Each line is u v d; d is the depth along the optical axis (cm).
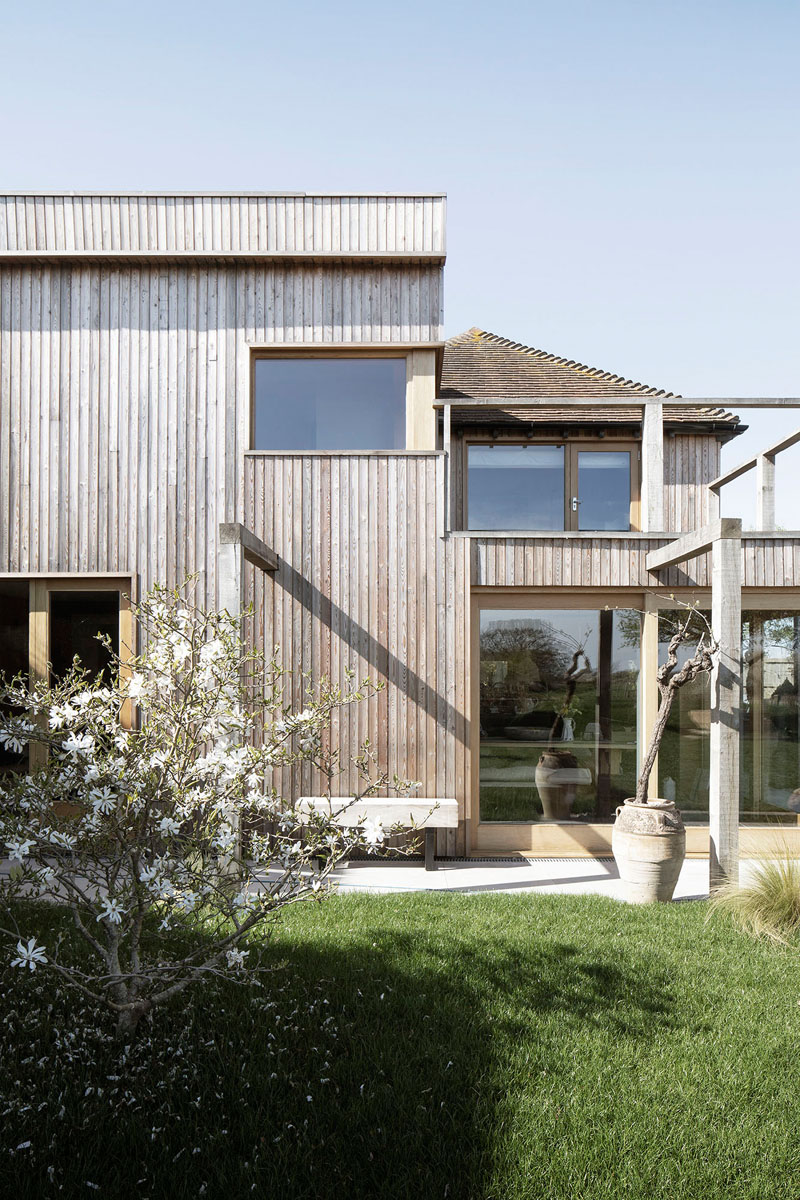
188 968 346
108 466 789
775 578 775
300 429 798
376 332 791
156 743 345
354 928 489
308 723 382
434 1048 330
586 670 787
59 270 802
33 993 374
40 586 793
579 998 388
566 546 770
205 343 795
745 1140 275
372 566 762
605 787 784
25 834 318
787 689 799
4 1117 274
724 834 578
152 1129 269
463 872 693
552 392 1064
